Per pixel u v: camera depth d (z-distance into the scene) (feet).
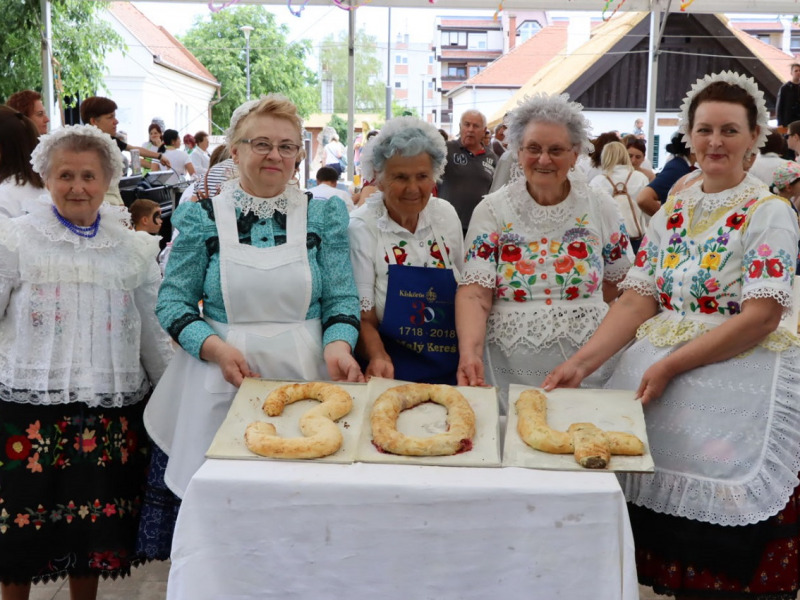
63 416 8.84
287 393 7.82
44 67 29.71
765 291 7.49
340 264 8.91
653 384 7.97
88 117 21.29
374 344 9.18
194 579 6.70
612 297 10.05
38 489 8.69
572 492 6.55
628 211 21.12
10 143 11.24
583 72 61.46
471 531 6.66
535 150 8.80
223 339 8.53
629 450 7.16
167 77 81.35
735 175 8.05
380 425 7.32
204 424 8.43
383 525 6.68
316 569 6.77
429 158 9.02
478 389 8.16
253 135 8.36
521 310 9.28
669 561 8.14
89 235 8.86
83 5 41.93
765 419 7.75
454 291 9.43
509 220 9.32
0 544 8.63
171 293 8.59
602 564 6.60
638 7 28.99
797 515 8.07
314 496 6.66
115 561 9.04
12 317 8.71
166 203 27.12
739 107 7.81
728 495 7.73
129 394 9.17
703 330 7.99
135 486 9.42
